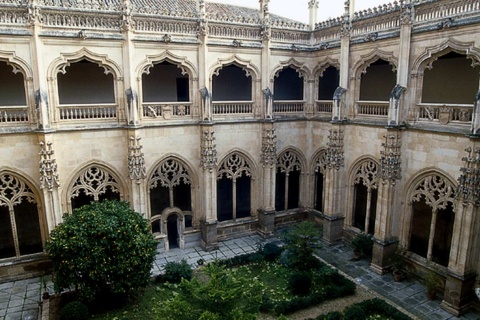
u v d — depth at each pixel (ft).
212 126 87.45
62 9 71.77
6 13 68.54
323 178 98.68
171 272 74.38
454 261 63.82
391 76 94.27
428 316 63.36
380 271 77.56
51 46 72.13
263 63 91.97
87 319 61.72
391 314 62.44
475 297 64.08
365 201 102.53
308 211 105.19
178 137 86.58
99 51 76.23
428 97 85.10
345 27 84.38
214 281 41.63
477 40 60.29
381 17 78.07
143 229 68.23
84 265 58.90
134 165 80.38
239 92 110.73
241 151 94.43
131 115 79.25
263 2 89.81
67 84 90.07
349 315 60.64
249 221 99.40
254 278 75.77
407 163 74.69
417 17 70.44
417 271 74.43
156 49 81.00
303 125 101.50
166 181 87.45
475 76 75.61
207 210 89.56
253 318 39.14
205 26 83.46
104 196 95.86
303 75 99.25
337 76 109.09
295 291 69.51
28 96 72.02
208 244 90.22
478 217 61.57
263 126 94.58
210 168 88.28
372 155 82.02
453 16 63.77
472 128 60.23
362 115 85.35
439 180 69.15
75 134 76.84
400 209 77.36
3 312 65.62
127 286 62.49
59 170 76.33
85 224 62.23
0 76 83.30
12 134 71.56
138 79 80.43
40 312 64.64
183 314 39.78
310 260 78.23
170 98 101.40
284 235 83.92
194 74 85.92
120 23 77.15
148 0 96.53
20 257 77.15
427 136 69.92
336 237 92.84
